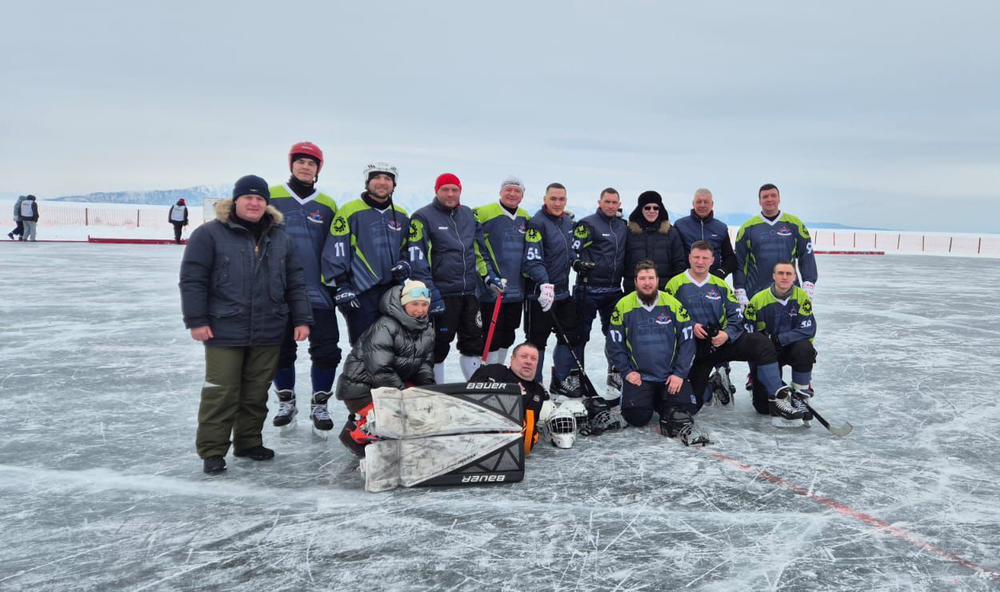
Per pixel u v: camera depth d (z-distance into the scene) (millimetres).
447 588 2309
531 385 4004
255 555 2557
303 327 3768
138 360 6312
